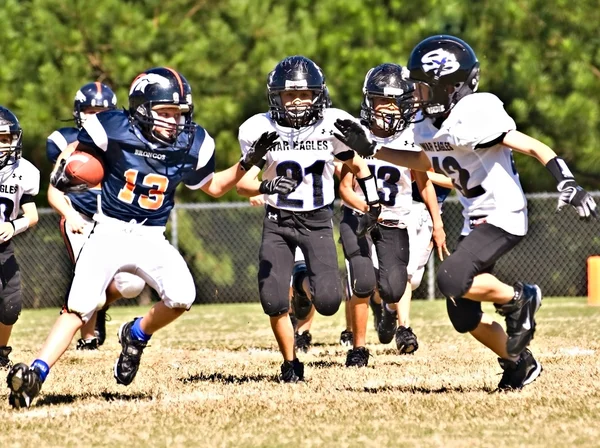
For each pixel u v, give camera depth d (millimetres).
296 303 25672
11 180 23203
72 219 18891
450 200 50250
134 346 17734
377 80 22547
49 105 50312
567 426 14117
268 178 19797
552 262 52031
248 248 53844
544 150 15836
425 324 34875
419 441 13312
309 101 19312
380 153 18172
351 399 16578
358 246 22672
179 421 15055
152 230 17094
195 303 53312
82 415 15594
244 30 53250
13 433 14305
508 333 16734
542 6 52156
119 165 16625
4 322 23641
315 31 52906
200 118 51312
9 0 53281
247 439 13703
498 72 51438
